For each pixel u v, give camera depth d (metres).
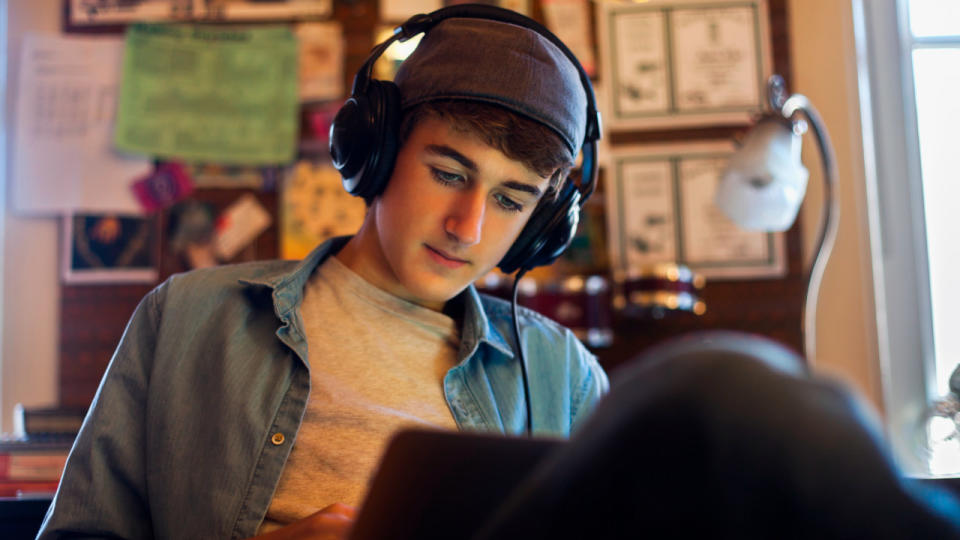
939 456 1.89
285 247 2.28
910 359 2.25
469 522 0.39
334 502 0.84
